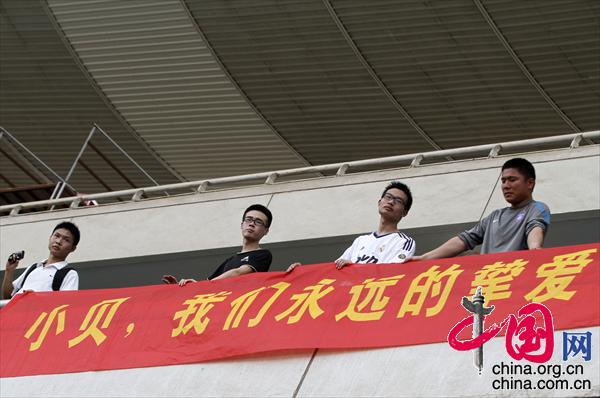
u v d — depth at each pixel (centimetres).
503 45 2911
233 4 3047
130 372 1386
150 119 3481
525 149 3219
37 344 1482
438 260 1323
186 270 2023
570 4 2756
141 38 3250
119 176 3738
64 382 1416
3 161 3766
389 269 1341
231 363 1332
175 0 3097
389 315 1284
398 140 3306
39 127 3653
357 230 1898
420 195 1892
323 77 3166
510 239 1333
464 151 1928
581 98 3011
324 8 2958
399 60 3039
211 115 3397
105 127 3566
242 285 1413
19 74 3522
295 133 3378
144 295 1470
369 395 1212
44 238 2216
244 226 1493
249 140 3450
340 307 1320
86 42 3331
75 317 1490
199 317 1396
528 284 1240
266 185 2086
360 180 1992
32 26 3359
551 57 2914
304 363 1288
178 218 2112
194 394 1316
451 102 3120
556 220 1750
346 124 3297
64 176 3778
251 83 3253
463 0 2816
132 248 2103
